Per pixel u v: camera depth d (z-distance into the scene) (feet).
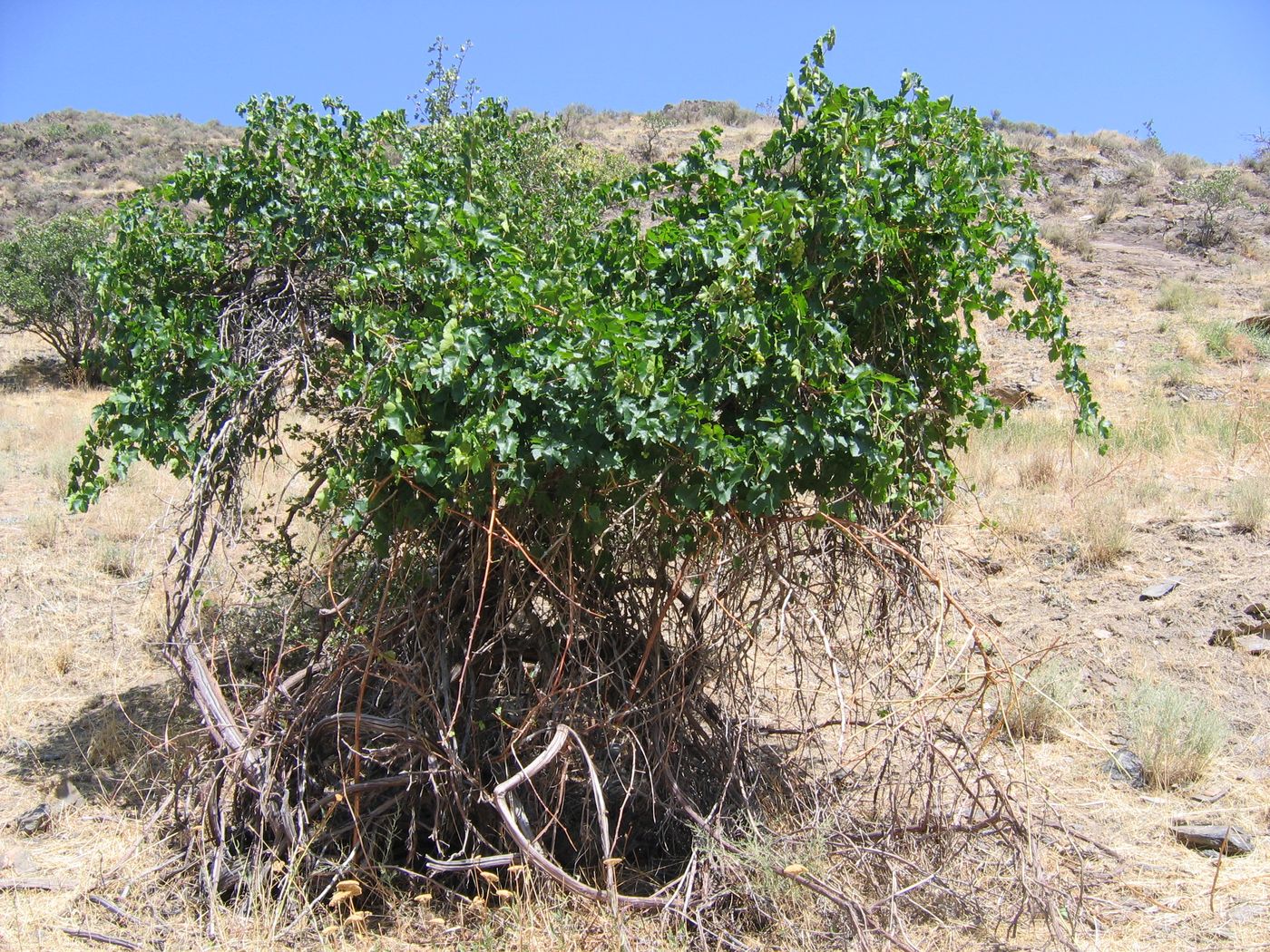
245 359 14.06
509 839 12.14
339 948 11.00
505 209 15.38
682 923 10.91
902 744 13.82
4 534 26.27
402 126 16.25
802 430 10.74
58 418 43.32
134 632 20.44
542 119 21.98
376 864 12.06
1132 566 21.88
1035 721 15.99
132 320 13.75
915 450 12.55
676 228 11.92
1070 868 12.38
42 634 20.34
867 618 13.85
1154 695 16.16
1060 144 98.32
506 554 11.69
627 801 12.85
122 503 28.53
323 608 13.09
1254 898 11.69
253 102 15.25
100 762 15.87
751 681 13.08
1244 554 21.68
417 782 12.23
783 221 10.99
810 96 12.26
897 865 11.66
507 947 10.91
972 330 12.47
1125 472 27.50
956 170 11.89
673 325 11.23
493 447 10.15
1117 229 71.46
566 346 10.41
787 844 11.89
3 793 14.96
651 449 10.66
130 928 11.50
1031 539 23.53
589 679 12.39
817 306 11.45
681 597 12.58
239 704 12.99
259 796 12.13
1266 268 59.62
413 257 11.92
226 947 10.94
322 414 14.66
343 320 12.25
